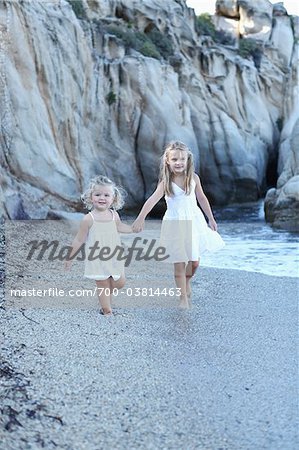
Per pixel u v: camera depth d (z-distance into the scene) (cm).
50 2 1401
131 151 1728
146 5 2016
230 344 377
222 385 307
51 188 1164
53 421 256
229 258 781
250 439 250
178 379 313
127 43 1825
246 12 2492
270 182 2189
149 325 414
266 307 482
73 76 1432
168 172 463
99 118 1639
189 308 469
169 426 259
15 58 1160
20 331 372
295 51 2495
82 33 1523
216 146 1945
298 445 245
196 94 1991
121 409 273
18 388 283
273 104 2325
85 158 1484
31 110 1167
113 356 342
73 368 317
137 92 1748
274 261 752
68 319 411
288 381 314
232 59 2245
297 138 1354
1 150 1044
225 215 1603
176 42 2064
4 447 230
